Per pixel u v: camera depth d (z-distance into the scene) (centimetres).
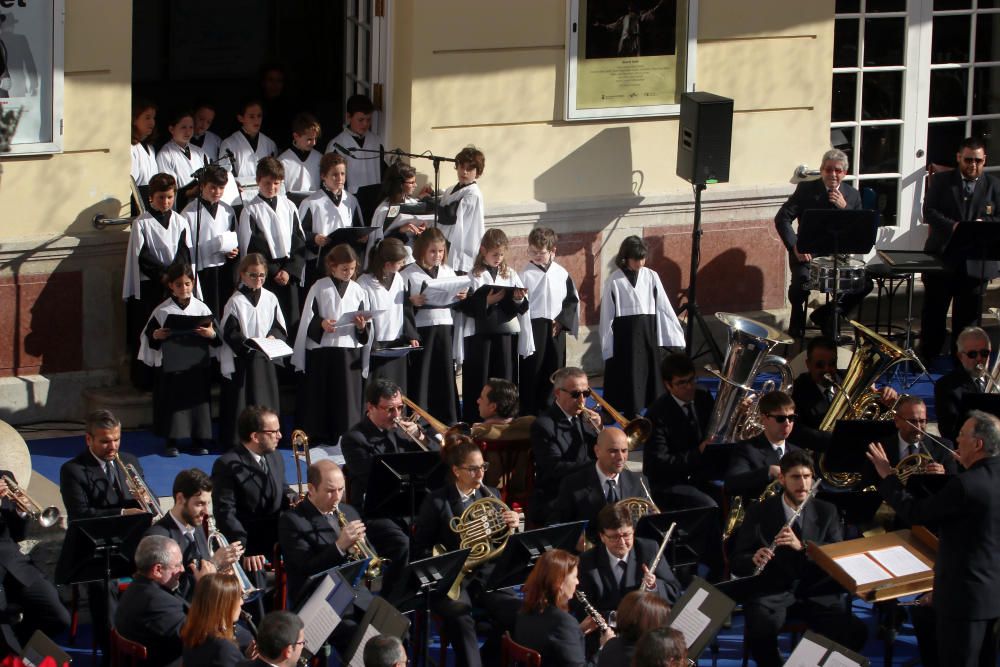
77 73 3316
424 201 3516
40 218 3328
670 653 2052
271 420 2738
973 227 3450
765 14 3862
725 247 3906
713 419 3038
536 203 3709
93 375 3406
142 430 3366
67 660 2208
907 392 3631
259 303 3231
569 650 2336
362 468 2834
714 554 2820
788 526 2602
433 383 3381
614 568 2547
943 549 2458
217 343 3216
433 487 2695
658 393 3528
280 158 3694
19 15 3222
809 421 3134
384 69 3706
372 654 2089
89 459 2708
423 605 2478
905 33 4056
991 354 3784
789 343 3084
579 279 3797
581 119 3741
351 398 3262
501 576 2494
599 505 2767
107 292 3406
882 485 2547
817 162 3981
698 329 3884
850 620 2609
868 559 2525
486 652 2609
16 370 3344
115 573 2494
